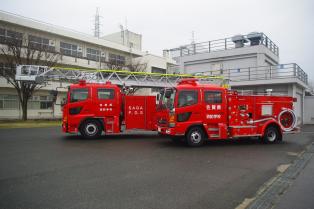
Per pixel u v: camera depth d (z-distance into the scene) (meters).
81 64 32.94
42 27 29.75
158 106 12.55
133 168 7.63
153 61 39.84
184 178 6.70
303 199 5.36
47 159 8.70
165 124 11.73
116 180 6.45
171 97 11.48
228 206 4.97
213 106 11.73
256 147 11.85
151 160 8.74
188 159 9.00
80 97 13.41
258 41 28.77
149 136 15.38
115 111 13.82
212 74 30.66
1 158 8.81
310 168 7.96
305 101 29.94
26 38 28.30
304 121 29.69
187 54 33.72
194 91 11.51
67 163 8.16
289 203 5.15
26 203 4.95
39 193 5.48
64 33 32.00
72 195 5.38
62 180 6.39
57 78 17.05
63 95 32.12
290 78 24.73
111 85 13.93
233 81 27.58
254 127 12.45
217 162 8.60
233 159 9.12
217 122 11.79
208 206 4.95
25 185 5.99
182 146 11.73
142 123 14.19
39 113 30.64
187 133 11.53
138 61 37.97
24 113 25.88
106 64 33.97
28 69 16.52
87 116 13.41
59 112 32.19
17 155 9.32
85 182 6.25
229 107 11.99
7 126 20.31
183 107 11.28
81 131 13.57
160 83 19.22
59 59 29.34
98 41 36.03
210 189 5.90
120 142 12.80
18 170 7.27
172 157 9.29
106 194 5.47
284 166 8.18
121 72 18.20
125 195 5.43
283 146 12.25
